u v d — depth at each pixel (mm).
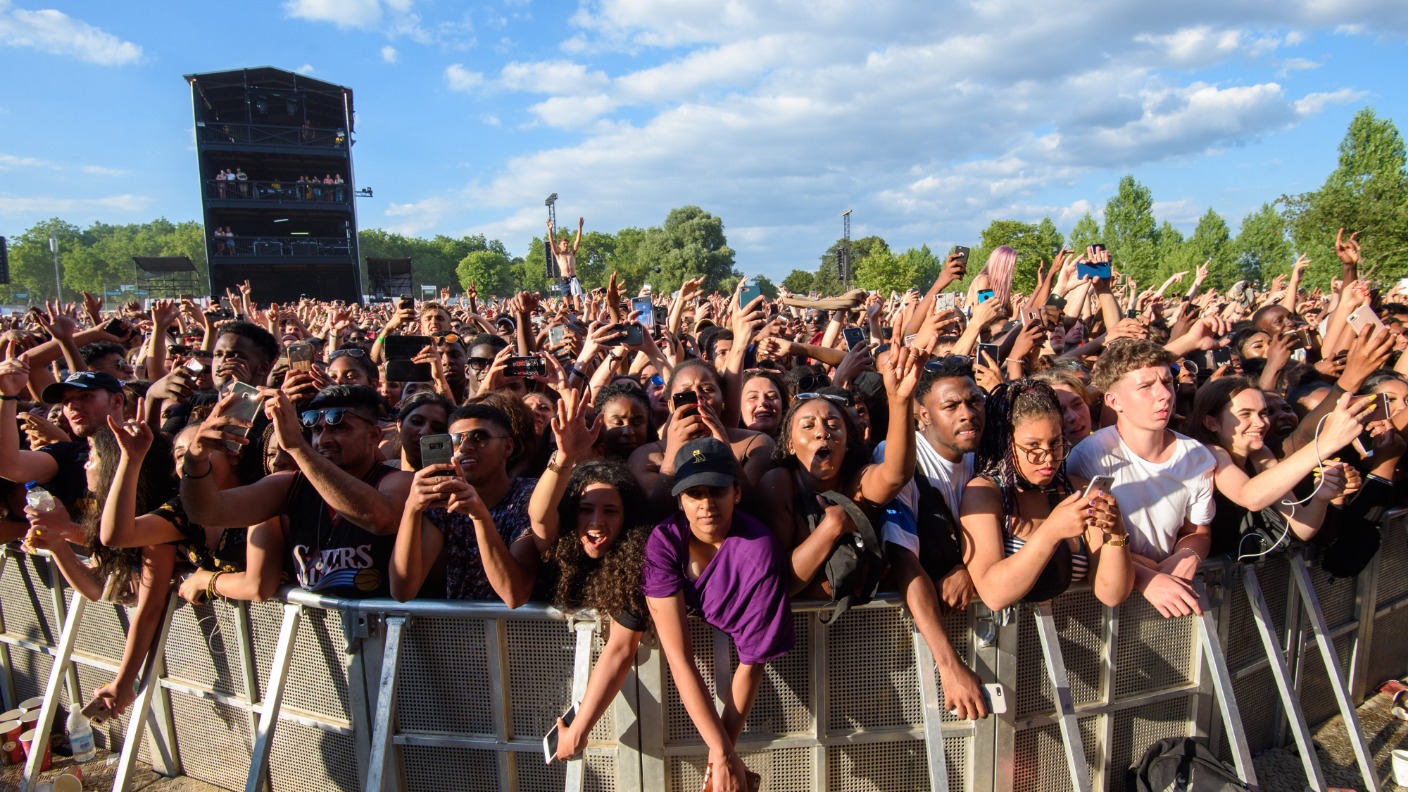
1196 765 2799
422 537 2600
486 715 2695
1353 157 29625
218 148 25984
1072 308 6949
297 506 2865
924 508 2697
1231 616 3078
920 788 2760
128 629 3459
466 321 9523
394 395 5305
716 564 2391
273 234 29938
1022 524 2652
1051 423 2527
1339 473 2857
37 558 3703
